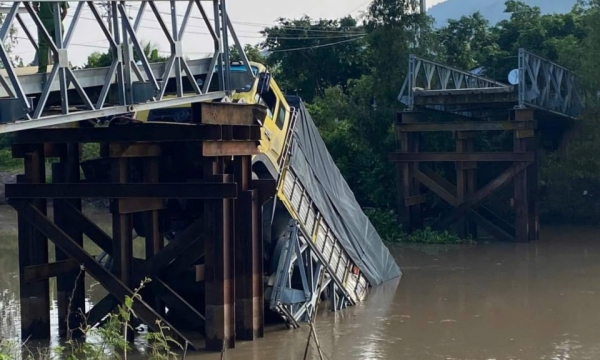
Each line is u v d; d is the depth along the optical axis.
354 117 34.22
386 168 32.59
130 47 12.42
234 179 14.29
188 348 13.81
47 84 10.88
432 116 31.61
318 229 17.11
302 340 14.70
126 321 9.98
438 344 14.50
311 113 38.94
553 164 31.95
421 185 30.08
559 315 16.83
